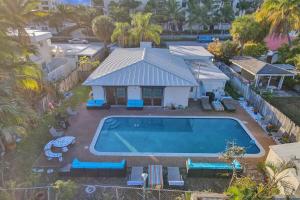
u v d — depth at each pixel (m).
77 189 13.41
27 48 21.53
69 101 25.67
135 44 45.97
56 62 33.38
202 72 28.05
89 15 64.81
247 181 11.90
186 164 15.73
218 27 77.62
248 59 32.81
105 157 16.73
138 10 74.12
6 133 12.60
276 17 34.50
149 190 13.22
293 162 12.11
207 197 10.22
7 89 13.79
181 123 21.81
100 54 42.94
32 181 13.33
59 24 67.69
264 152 17.52
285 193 11.44
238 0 80.31
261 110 23.05
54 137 18.56
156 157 16.91
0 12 19.75
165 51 35.53
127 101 24.41
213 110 24.12
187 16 70.50
